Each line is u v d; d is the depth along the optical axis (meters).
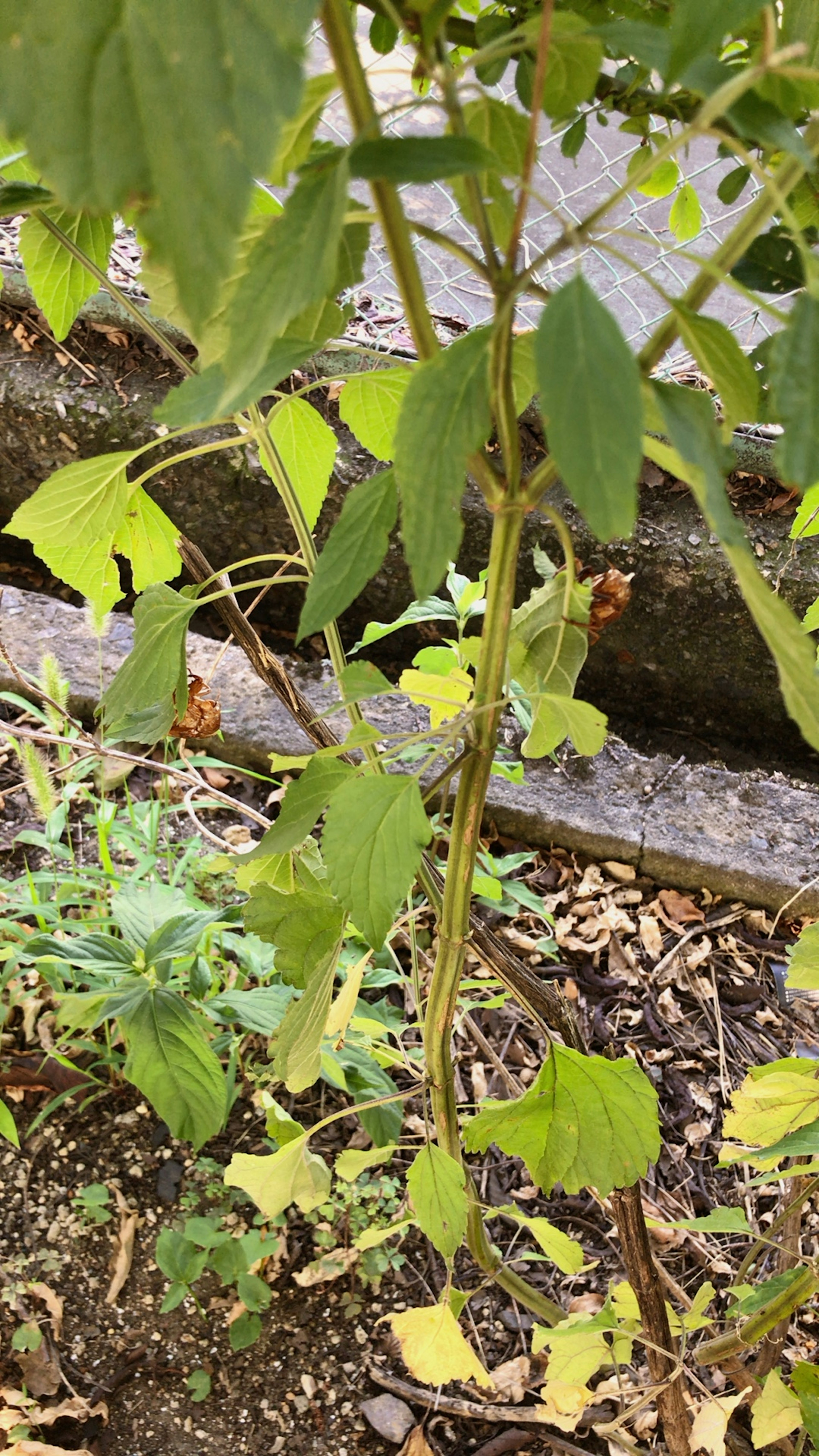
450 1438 1.15
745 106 0.38
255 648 0.80
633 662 1.90
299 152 0.48
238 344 0.38
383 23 0.53
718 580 1.76
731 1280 1.25
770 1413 0.86
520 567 1.82
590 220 0.40
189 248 0.28
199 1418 1.16
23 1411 1.13
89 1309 1.21
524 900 1.43
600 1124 0.72
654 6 0.54
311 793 0.64
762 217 0.43
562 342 0.35
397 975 1.30
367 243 0.50
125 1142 1.32
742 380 0.45
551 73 0.47
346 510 0.49
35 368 1.88
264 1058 1.39
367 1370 1.19
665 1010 1.50
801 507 0.80
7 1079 1.33
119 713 0.71
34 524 0.65
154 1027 1.08
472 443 0.40
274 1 0.26
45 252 0.62
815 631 1.21
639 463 0.36
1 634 1.72
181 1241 1.22
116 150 0.27
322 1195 0.89
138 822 1.47
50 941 1.12
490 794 1.63
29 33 0.27
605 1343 0.89
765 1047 1.49
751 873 1.58
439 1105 0.75
